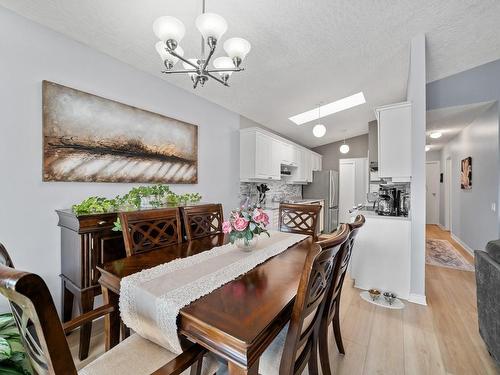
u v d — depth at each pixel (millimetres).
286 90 3436
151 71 2600
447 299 2488
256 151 3879
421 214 2480
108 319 1275
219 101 3527
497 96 3139
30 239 1818
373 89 3807
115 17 1826
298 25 2164
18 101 1745
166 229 1911
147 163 2594
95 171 2156
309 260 859
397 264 2535
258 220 1564
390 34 2430
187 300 952
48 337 545
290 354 924
